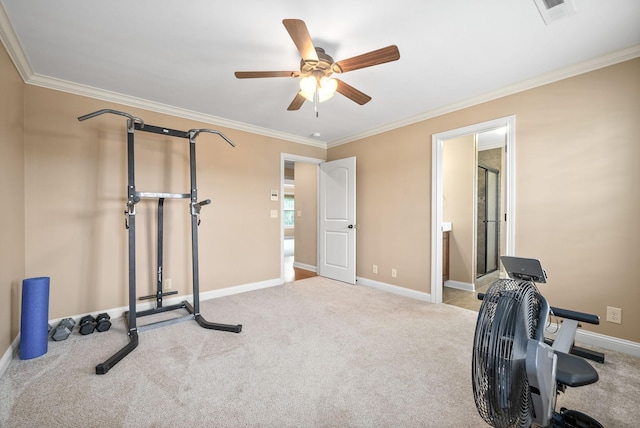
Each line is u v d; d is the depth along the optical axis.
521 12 1.67
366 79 2.50
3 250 1.92
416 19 1.73
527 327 0.92
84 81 2.54
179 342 2.26
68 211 2.59
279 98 2.90
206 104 3.06
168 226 3.17
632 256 2.05
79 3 1.59
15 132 2.19
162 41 1.95
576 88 2.27
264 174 3.97
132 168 2.37
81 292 2.65
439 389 1.68
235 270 3.67
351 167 4.10
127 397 1.59
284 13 1.68
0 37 1.82
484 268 4.80
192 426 1.38
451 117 3.08
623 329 2.08
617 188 2.10
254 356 2.05
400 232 3.61
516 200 2.58
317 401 1.57
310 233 5.26
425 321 2.72
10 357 1.95
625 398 1.58
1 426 1.37
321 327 2.57
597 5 1.61
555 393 1.00
